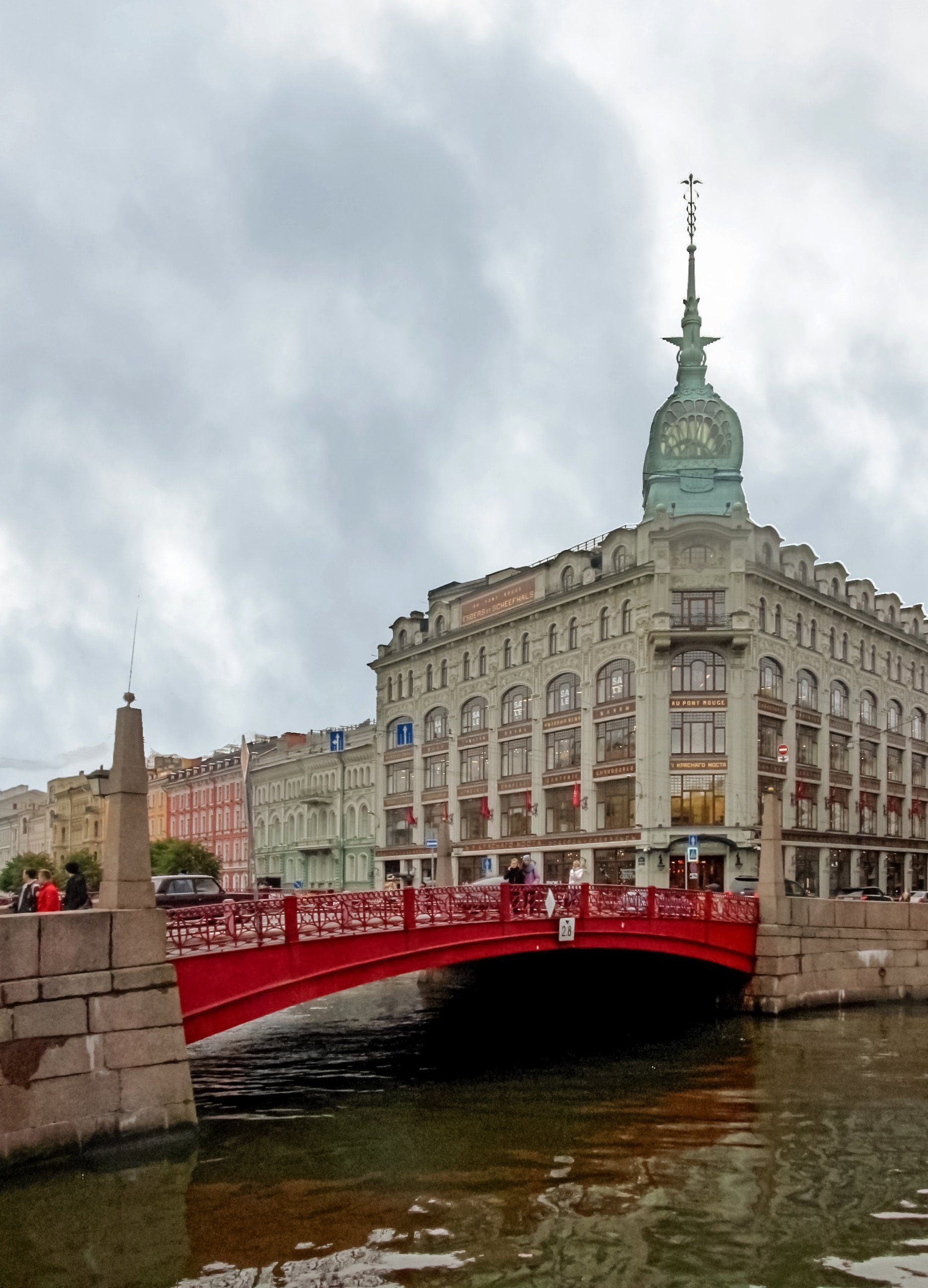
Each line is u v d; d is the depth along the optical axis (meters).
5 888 82.00
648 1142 16.30
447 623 65.81
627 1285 11.12
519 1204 13.48
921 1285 11.15
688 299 55.59
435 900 22.14
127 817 16.06
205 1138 16.53
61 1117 14.48
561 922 24.14
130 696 16.45
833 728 55.59
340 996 37.53
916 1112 18.06
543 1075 21.94
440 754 64.75
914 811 63.00
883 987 30.66
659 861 48.25
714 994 30.38
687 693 49.12
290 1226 12.70
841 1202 13.54
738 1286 11.12
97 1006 15.04
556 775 54.94
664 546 49.44
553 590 56.66
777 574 51.06
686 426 53.47
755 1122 17.48
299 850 79.31
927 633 67.75
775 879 29.22
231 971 18.16
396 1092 20.33
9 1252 11.98
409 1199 13.65
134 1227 12.67
